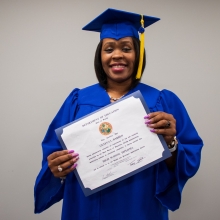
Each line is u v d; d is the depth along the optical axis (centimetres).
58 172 81
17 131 142
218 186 141
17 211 145
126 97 80
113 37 87
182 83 139
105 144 79
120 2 140
